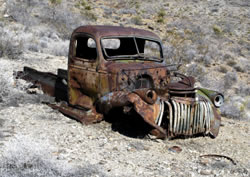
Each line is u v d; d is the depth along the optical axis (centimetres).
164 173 465
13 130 576
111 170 458
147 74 627
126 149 548
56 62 1410
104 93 623
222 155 565
